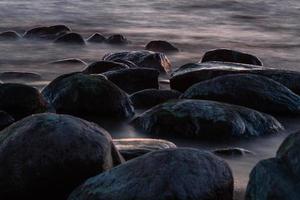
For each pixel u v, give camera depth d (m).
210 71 10.66
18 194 5.57
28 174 5.55
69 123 5.78
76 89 9.21
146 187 5.05
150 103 9.71
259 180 5.12
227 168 5.48
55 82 9.53
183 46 18.38
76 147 5.62
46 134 5.66
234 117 8.21
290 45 19.33
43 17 24.22
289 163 5.09
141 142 6.79
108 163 5.74
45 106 8.91
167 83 12.10
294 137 5.29
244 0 31.89
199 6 29.52
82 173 5.61
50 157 5.57
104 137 5.85
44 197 5.60
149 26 22.89
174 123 8.21
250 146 7.86
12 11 25.39
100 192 5.14
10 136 5.74
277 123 8.64
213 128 8.10
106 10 27.00
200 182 5.16
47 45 17.23
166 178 5.09
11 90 8.74
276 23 24.81
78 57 15.75
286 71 10.74
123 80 10.78
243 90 9.39
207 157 5.40
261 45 19.22
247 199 5.19
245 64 12.09
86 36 20.09
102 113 9.16
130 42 18.23
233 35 21.28
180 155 5.30
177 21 24.62
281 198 4.90
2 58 15.29
